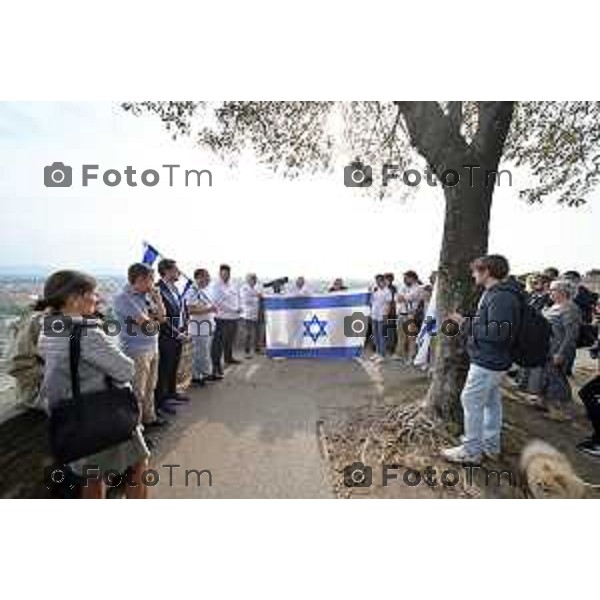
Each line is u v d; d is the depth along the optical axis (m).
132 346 4.50
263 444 4.54
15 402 4.19
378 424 4.95
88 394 2.49
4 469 3.50
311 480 3.81
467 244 4.67
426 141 4.76
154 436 4.73
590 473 4.14
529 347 3.90
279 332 9.15
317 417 5.36
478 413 3.99
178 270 5.57
